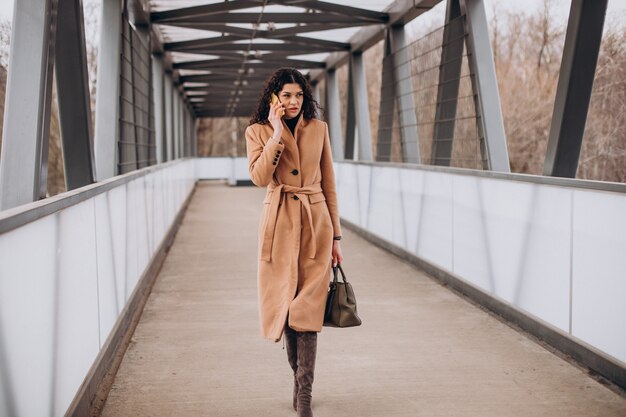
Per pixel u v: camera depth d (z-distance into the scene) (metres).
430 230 5.70
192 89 18.75
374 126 19.27
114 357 3.45
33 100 2.97
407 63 7.27
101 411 2.71
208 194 18.05
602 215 2.97
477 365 3.29
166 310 4.58
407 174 6.40
